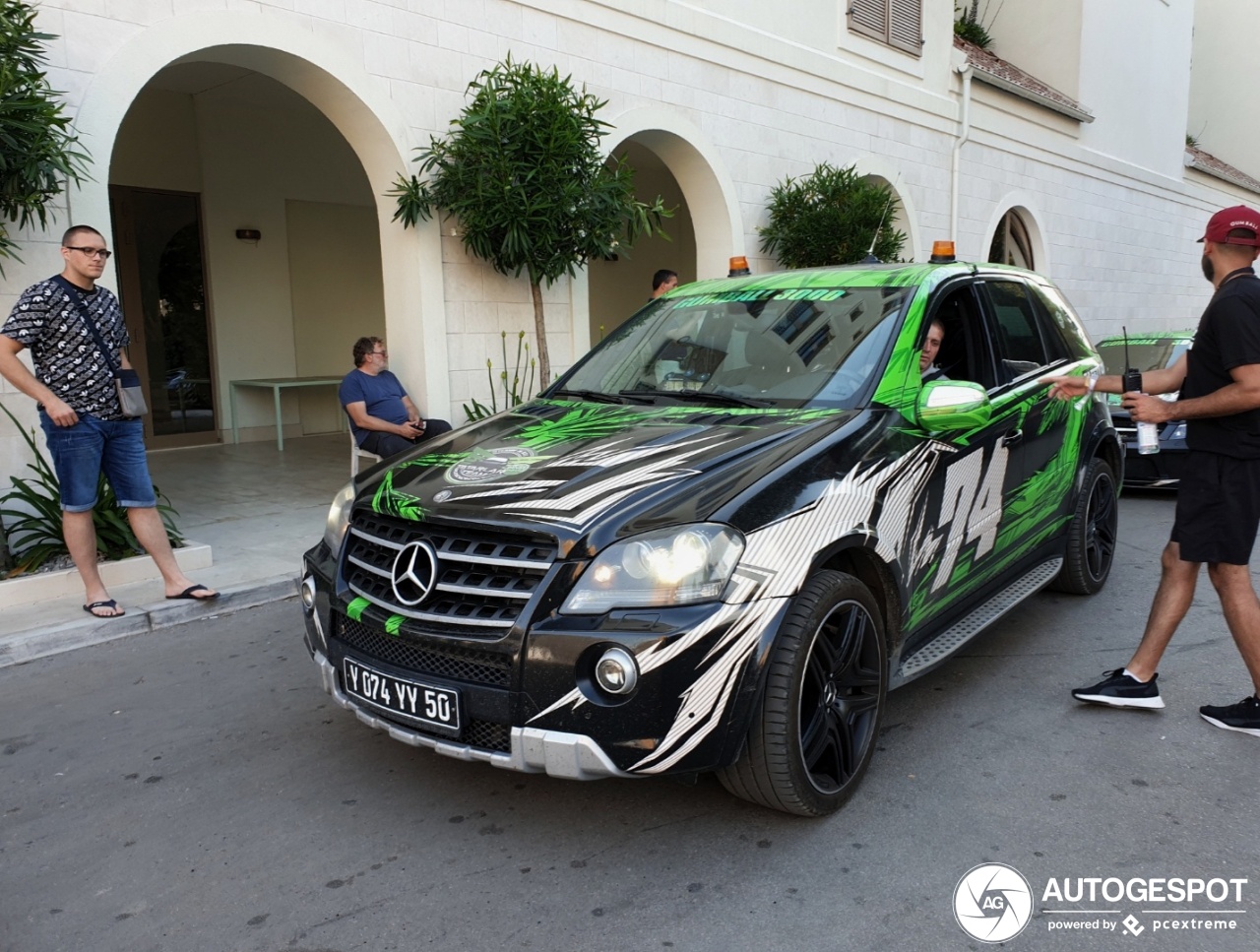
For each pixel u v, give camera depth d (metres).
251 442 11.15
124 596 5.18
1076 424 4.77
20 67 4.84
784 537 2.70
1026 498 4.25
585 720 2.49
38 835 3.01
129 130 9.86
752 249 10.21
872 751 3.12
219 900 2.64
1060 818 2.96
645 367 4.02
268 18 6.16
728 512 2.65
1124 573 5.79
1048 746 3.46
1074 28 16.30
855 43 11.43
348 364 12.23
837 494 2.90
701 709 2.51
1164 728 3.60
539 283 7.57
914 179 12.63
